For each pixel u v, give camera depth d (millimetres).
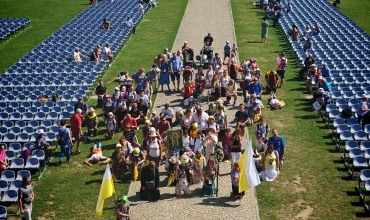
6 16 70688
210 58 47781
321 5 72312
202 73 40281
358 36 56812
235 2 76688
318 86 38562
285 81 44906
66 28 60969
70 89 42219
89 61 48844
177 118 34062
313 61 44031
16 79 44531
